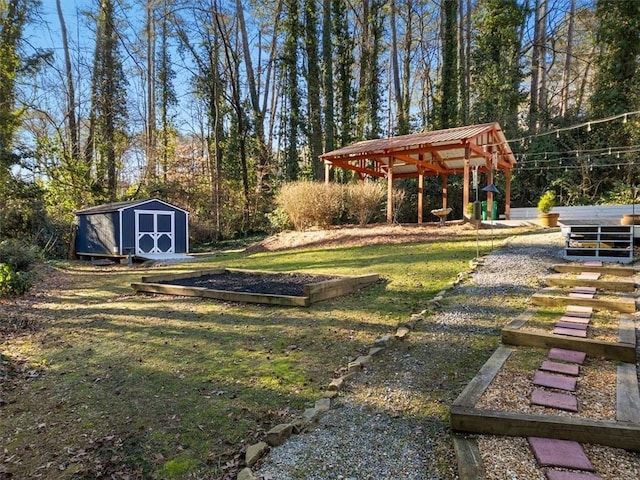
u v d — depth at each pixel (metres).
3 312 6.72
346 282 6.60
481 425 2.58
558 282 6.11
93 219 16.11
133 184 23.22
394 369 3.74
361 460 2.46
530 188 19.27
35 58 17.88
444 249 9.44
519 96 20.17
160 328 5.44
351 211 13.76
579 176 18.19
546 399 2.81
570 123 18.98
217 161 20.53
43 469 2.68
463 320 4.90
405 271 7.76
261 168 20.98
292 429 2.82
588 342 3.66
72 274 11.59
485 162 15.02
